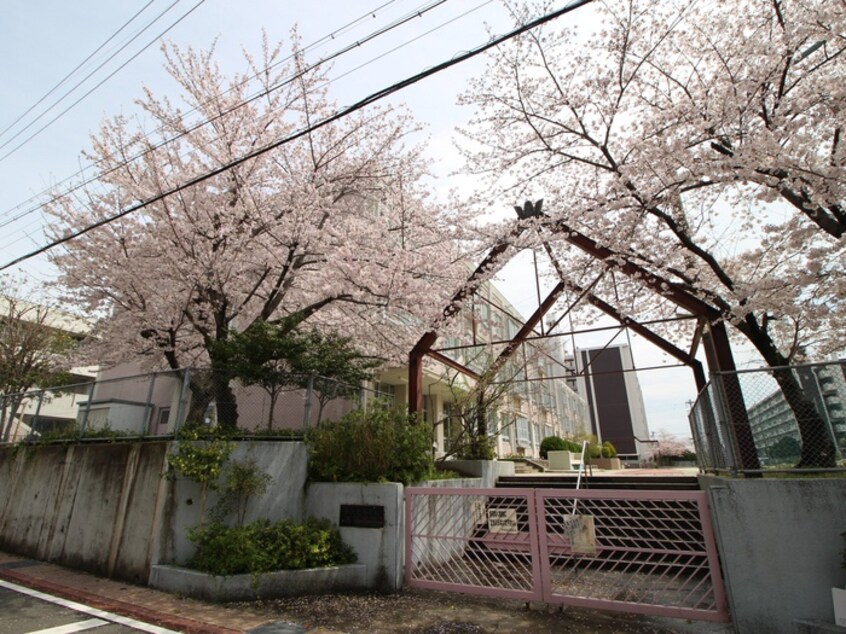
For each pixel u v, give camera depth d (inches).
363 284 368.5
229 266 354.3
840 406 199.5
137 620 200.1
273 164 402.3
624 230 305.3
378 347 434.9
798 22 249.1
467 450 423.8
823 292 250.4
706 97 275.9
